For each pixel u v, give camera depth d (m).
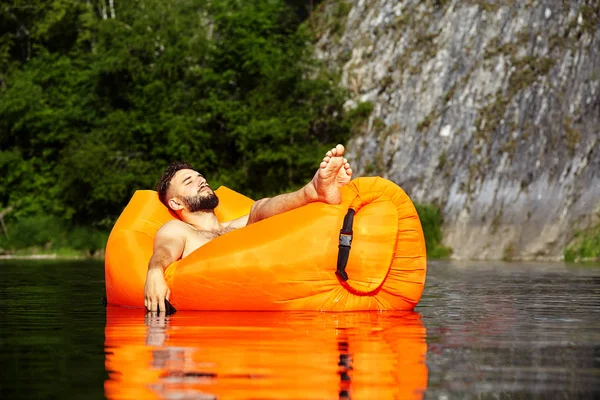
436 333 4.27
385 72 27.25
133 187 27.00
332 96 27.50
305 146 27.16
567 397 2.63
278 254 5.34
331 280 5.36
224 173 27.64
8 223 27.92
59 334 4.19
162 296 5.46
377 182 5.47
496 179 22.30
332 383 2.81
